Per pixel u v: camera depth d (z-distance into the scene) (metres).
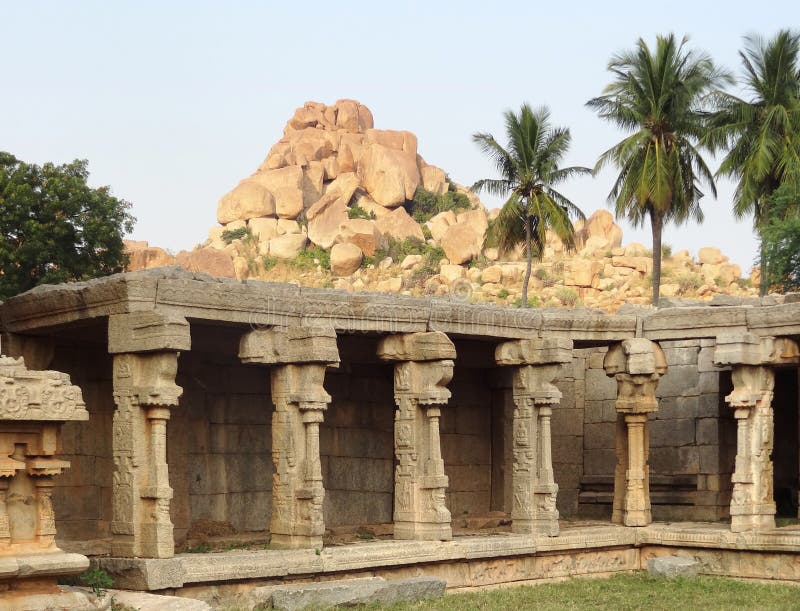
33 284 30.77
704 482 25.31
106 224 32.03
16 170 31.53
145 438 16.75
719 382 25.31
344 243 69.62
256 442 21.80
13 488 13.42
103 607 14.08
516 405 22.19
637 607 18.52
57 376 13.52
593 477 26.69
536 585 20.84
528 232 44.75
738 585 20.67
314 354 18.17
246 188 74.81
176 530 20.09
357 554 18.47
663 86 38.41
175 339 16.39
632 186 38.97
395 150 77.94
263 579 17.17
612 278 64.69
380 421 23.75
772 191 36.88
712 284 63.12
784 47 36.97
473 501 25.02
